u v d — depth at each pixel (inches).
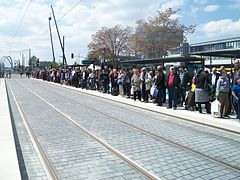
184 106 587.2
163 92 627.8
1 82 1827.0
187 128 403.2
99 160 259.1
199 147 302.0
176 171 231.0
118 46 2425.0
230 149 295.4
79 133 366.3
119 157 266.8
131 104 665.0
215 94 503.2
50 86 1422.2
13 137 327.6
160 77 592.1
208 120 425.1
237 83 426.9
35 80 2198.6
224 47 701.9
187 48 798.5
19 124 433.1
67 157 268.7
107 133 364.2
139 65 1165.1
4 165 235.1
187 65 780.0
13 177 210.4
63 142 322.3
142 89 669.9
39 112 550.3
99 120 459.5
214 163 251.0
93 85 1058.7
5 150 275.3
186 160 258.5
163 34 1993.1
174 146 304.5
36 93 1002.7
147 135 354.9
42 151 287.4
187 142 322.3
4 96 837.2
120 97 786.2
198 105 517.3
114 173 227.5
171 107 560.7
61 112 545.3
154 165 245.0
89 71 1122.0
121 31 2421.3
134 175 222.8
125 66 1173.7
